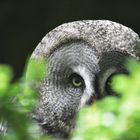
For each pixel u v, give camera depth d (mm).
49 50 8680
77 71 8438
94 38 8438
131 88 3281
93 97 8148
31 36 23172
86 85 8305
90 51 8375
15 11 23406
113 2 23281
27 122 3395
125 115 3256
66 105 8539
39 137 3467
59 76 8602
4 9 23281
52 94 8617
